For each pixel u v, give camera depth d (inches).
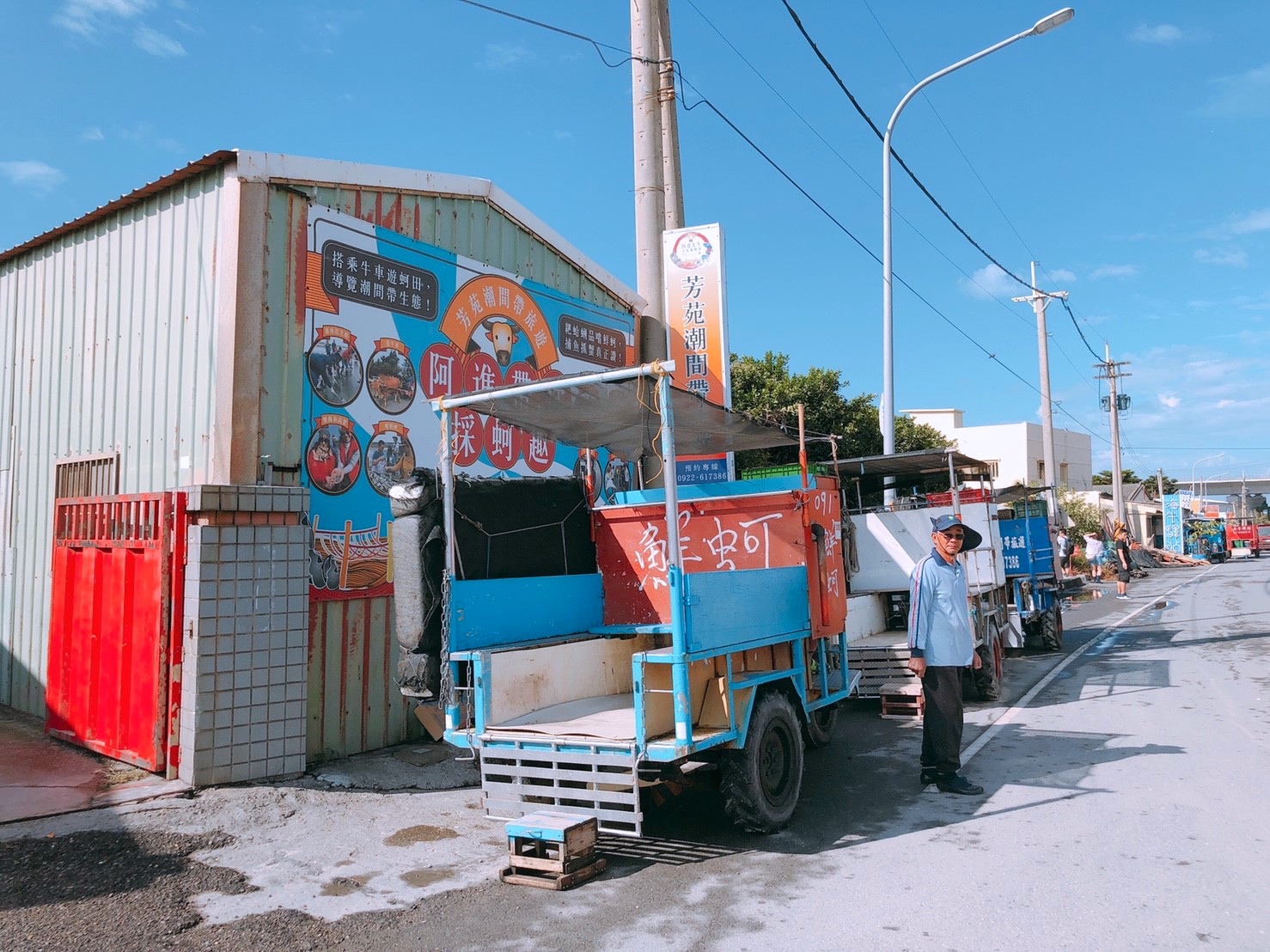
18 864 193.6
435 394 347.6
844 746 331.0
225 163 290.5
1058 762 290.7
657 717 197.8
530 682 227.1
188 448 294.8
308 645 276.1
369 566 310.0
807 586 258.5
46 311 383.2
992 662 413.7
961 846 211.0
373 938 162.9
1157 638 619.5
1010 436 1841.8
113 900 177.9
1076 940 157.5
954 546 266.5
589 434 297.4
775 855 207.6
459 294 361.7
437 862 204.2
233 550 252.2
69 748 286.8
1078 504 1545.3
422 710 229.6
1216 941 156.1
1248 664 481.1
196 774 243.4
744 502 268.5
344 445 308.2
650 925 167.3
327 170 306.0
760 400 753.6
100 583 283.6
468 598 227.6
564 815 197.3
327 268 306.8
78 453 350.9
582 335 435.5
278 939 162.2
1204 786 253.0
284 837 218.7
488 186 374.3
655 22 465.4
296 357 294.5
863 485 514.6
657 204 465.1
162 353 311.9
